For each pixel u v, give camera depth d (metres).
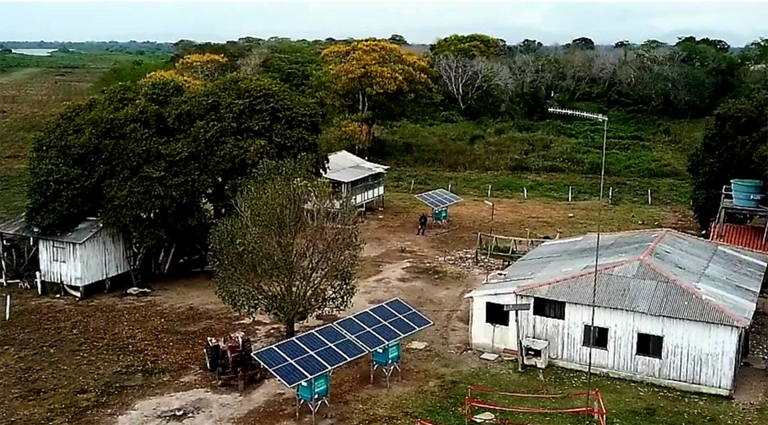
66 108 37.25
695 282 26.34
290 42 142.62
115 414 22.98
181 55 91.25
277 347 22.48
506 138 77.56
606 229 47.25
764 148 38.56
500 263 39.94
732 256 31.36
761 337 29.48
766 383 25.31
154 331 30.03
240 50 97.56
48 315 31.77
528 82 91.25
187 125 35.69
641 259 27.02
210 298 34.19
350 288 27.44
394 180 64.62
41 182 33.59
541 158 71.44
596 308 25.61
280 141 35.94
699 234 45.78
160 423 22.39
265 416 22.83
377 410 23.28
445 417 22.80
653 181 64.00
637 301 25.14
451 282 36.94
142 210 33.12
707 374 24.34
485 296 27.70
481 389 24.73
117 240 34.94
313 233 26.47
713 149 43.56
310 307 26.42
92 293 34.72
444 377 25.83
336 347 23.44
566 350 26.52
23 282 35.28
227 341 26.00
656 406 23.44
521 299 26.91
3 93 105.62
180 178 33.41
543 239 43.94
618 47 118.81
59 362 26.92
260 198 26.73
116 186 33.50
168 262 37.25
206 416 22.83
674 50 94.00
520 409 23.25
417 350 28.30
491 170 69.88
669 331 24.62
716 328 23.92
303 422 22.42
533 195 59.06
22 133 76.56
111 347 28.36
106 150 34.03
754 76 89.00
